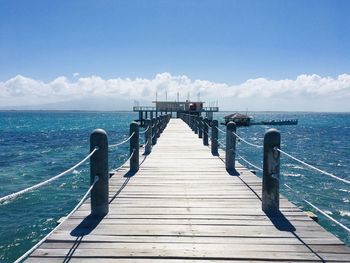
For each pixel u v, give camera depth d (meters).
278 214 5.03
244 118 79.94
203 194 6.21
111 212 5.09
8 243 10.61
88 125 87.81
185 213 5.08
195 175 7.97
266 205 5.14
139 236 4.18
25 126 81.62
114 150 31.92
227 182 7.22
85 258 3.59
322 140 48.31
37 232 11.36
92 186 4.79
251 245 3.93
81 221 4.67
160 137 18.45
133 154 8.50
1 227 11.74
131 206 5.42
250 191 6.45
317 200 15.26
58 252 3.72
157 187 6.75
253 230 4.39
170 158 10.73
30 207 13.80
